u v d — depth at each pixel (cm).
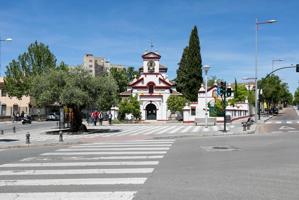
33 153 1866
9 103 8569
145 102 7156
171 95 7131
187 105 6056
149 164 1434
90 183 1089
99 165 1422
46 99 3453
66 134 3381
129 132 3544
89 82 3491
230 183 1073
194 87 7962
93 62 14275
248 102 8119
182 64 8356
